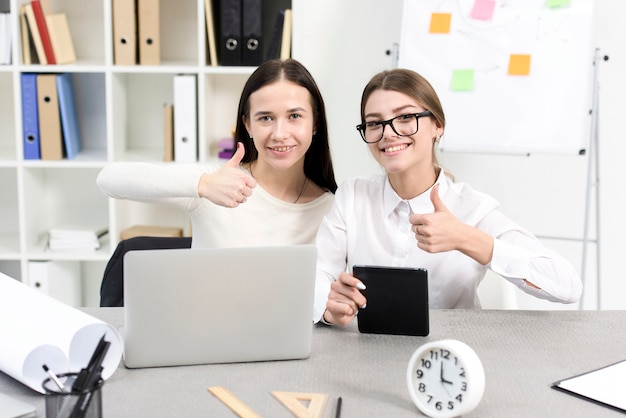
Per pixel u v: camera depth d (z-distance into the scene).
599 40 3.09
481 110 2.87
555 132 2.82
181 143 3.04
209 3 2.94
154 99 3.31
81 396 1.08
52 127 3.02
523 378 1.33
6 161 3.03
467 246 1.58
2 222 3.42
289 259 1.36
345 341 1.51
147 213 3.40
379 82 1.75
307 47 3.27
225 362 1.39
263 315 1.38
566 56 2.81
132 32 2.96
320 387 1.29
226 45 2.97
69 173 3.36
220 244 1.95
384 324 1.54
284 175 2.00
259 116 1.86
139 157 3.13
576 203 3.23
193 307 1.35
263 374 1.34
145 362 1.36
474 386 1.16
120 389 1.27
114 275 2.00
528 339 1.52
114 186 1.74
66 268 3.26
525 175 3.24
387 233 1.85
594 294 3.29
